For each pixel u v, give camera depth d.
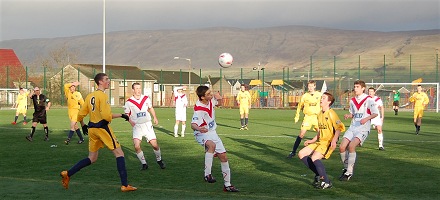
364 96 11.50
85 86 68.25
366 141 18.98
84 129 10.45
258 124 28.80
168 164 13.18
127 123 28.59
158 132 22.88
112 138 9.84
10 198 9.02
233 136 21.00
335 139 10.11
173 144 17.83
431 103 51.97
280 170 12.23
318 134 10.48
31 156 14.71
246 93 24.91
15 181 10.72
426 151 15.93
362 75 130.62
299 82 76.88
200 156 14.72
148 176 11.41
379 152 15.65
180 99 20.58
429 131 24.00
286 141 19.00
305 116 14.55
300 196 9.30
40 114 18.91
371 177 11.26
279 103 58.81
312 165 10.24
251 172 11.95
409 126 27.30
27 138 18.83
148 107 12.48
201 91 10.19
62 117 34.59
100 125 9.86
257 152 15.67
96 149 10.05
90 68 74.25
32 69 65.94
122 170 9.73
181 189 9.94
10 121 31.03
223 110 49.91
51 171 12.07
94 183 10.52
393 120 32.88
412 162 13.51
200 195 9.37
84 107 10.02
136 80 73.56
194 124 10.14
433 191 9.73
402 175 11.49
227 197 9.19
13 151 15.85
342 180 10.84
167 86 77.56
